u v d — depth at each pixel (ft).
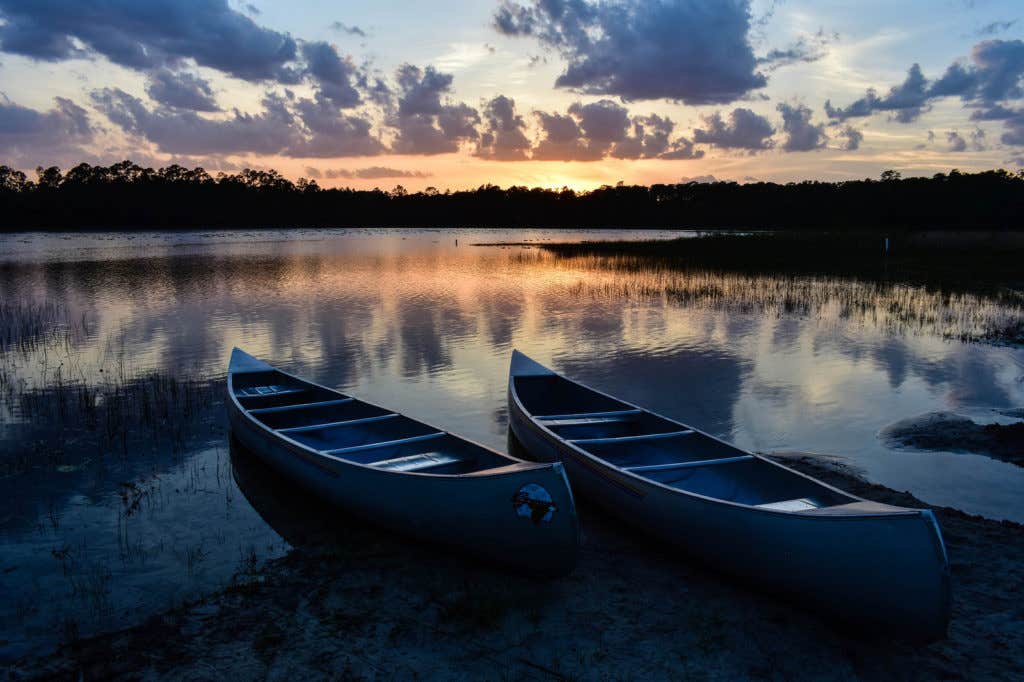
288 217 354.13
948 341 46.44
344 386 35.22
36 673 13.06
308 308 60.23
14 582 16.70
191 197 325.21
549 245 167.43
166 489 22.61
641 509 18.28
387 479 18.20
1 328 49.98
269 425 26.13
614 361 40.57
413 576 16.90
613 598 15.75
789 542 14.55
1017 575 16.14
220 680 12.81
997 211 234.58
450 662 13.33
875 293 68.03
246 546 18.67
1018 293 67.56
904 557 12.82
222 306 61.11
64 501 21.56
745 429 28.84
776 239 147.64
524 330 50.06
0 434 27.76
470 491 16.52
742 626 14.60
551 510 15.34
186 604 15.61
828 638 14.20
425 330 50.06
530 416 24.43
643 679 12.78
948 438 26.89
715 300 64.39
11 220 266.16
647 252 123.44
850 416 30.48
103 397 33.04
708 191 381.81
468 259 118.83
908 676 12.86
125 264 106.63
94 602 15.80
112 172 335.26
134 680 12.84
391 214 393.09
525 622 14.74
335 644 13.96
